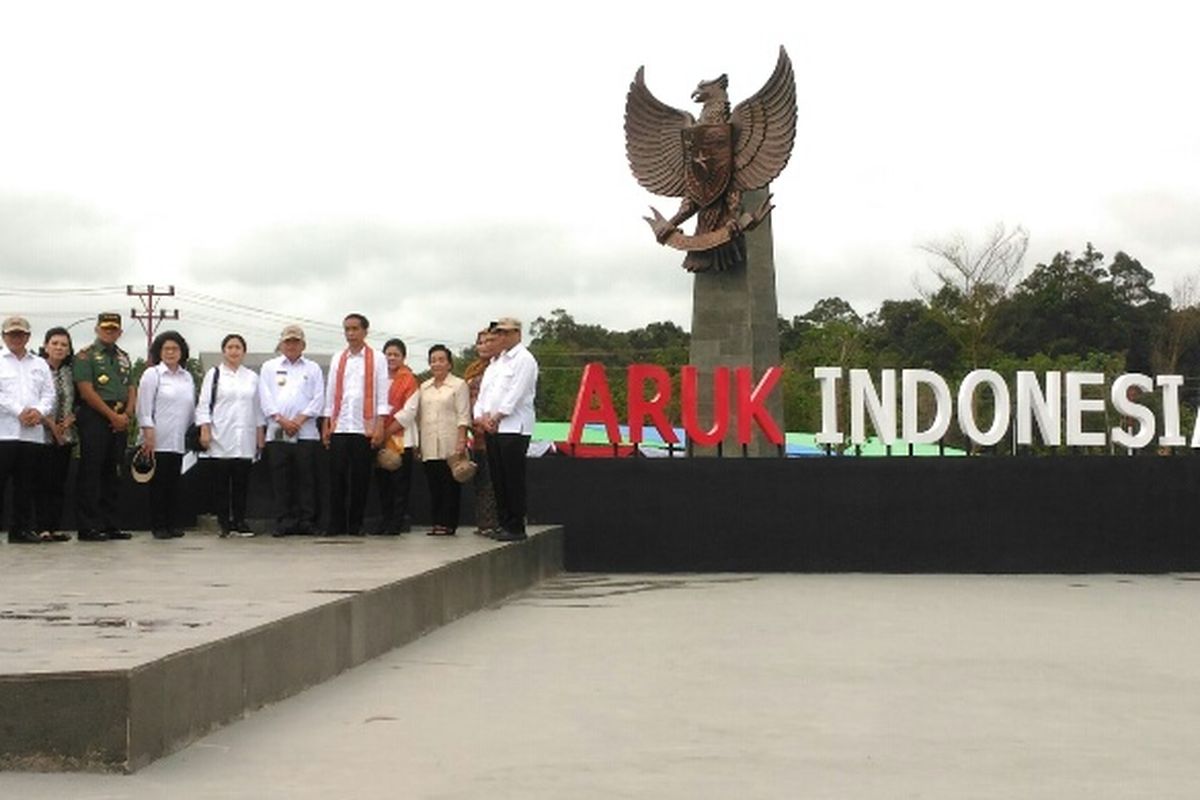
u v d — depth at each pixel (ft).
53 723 20.58
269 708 26.86
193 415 53.26
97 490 50.75
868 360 214.07
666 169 81.15
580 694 28.96
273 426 53.52
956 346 213.66
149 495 61.77
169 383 52.31
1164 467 65.36
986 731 25.27
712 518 65.21
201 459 55.93
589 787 20.61
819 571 65.00
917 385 65.82
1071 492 65.21
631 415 66.64
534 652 35.40
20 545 48.37
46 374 49.42
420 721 25.77
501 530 52.49
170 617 27.66
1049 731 25.32
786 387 185.26
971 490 65.16
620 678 31.17
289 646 27.99
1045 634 40.22
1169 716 26.91
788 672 32.27
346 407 53.83
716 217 80.02
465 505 65.16
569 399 228.84
